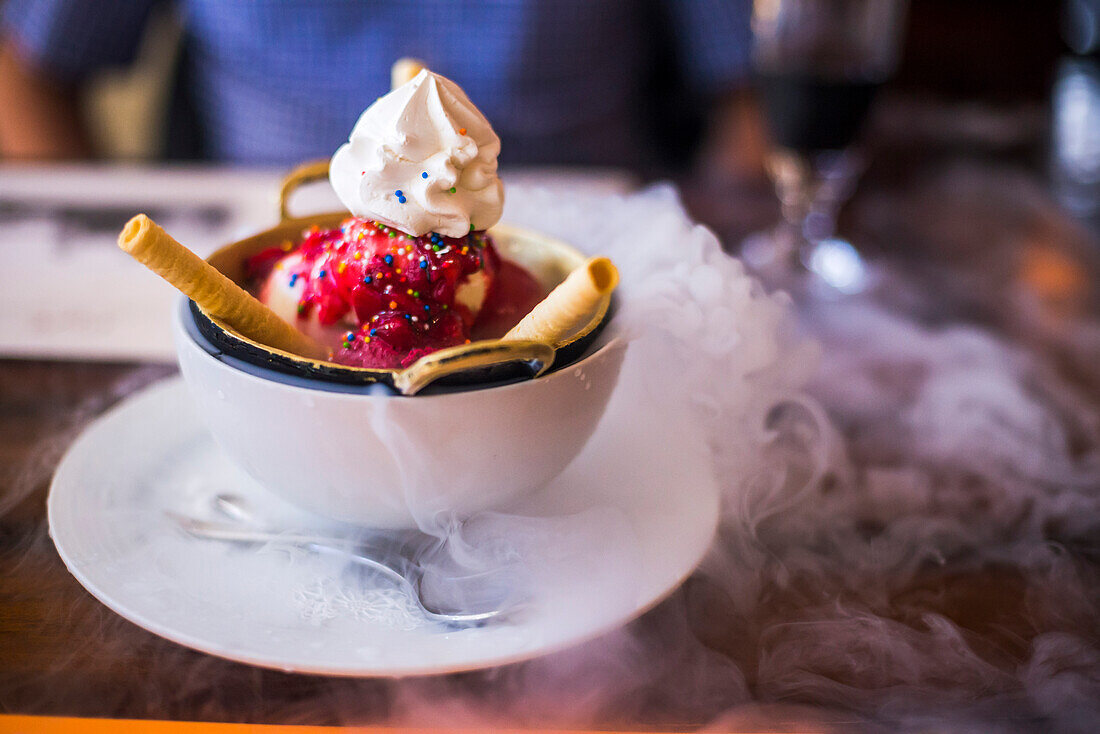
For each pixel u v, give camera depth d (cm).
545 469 42
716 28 119
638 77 121
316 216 49
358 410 38
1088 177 88
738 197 87
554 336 40
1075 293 69
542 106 109
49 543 43
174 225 72
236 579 40
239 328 40
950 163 95
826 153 82
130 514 43
